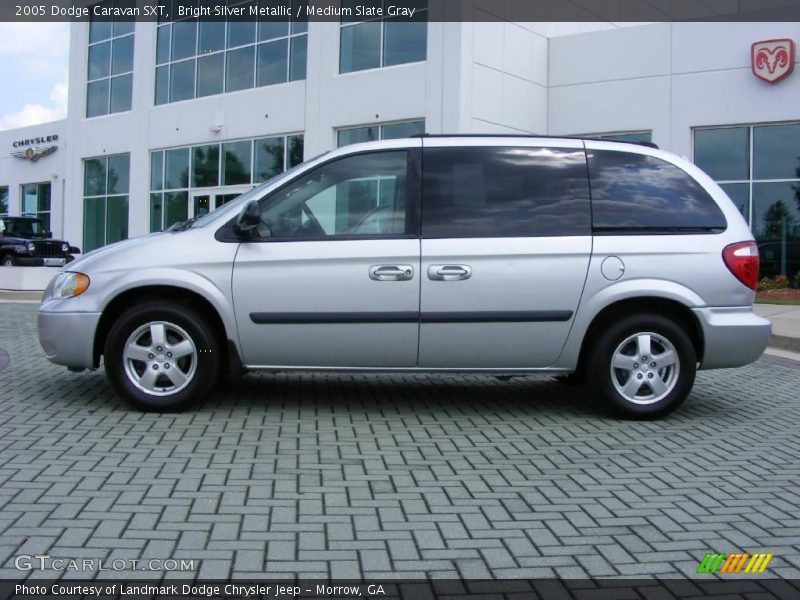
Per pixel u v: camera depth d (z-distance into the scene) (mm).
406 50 19484
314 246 5820
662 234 5953
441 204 5910
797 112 17922
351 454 5109
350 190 5992
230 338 5855
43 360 8398
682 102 19141
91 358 5957
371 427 5836
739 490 4531
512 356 5938
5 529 3719
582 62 20344
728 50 18562
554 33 20984
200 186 24641
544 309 5840
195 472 4637
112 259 5961
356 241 5832
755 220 18750
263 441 5348
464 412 6402
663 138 19422
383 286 5781
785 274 18469
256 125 22797
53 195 33438
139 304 5938
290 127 21938
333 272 5785
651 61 19453
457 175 5980
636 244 5895
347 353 5875
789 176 18312
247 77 23328
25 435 5328
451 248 5801
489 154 6043
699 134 19219
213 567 3377
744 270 5957
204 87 24547
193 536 3695
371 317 5789
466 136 6129
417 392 7191
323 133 21094
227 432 5555
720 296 5934
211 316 6086
